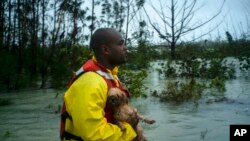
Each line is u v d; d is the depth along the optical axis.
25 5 19.00
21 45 18.89
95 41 2.91
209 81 16.20
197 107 10.20
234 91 12.95
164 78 18.11
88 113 2.63
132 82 11.37
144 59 22.69
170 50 29.14
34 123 8.87
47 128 8.36
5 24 21.39
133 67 21.22
